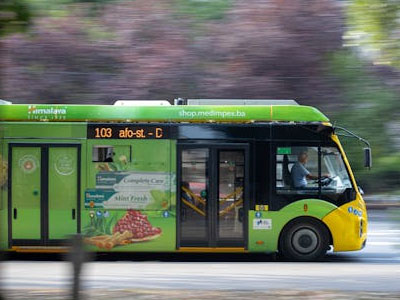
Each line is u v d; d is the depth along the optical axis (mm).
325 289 19391
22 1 16703
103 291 18438
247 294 18047
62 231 28688
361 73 55000
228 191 28875
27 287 19609
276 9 54281
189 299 17125
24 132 28844
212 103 29688
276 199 28859
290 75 54406
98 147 28875
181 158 28906
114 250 28734
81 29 51156
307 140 29109
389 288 19656
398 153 19047
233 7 55000
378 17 18938
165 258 30750
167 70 53438
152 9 53844
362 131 54500
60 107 28984
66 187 28766
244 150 28953
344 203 29000
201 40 54062
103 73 54156
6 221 28609
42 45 51500
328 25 54250
